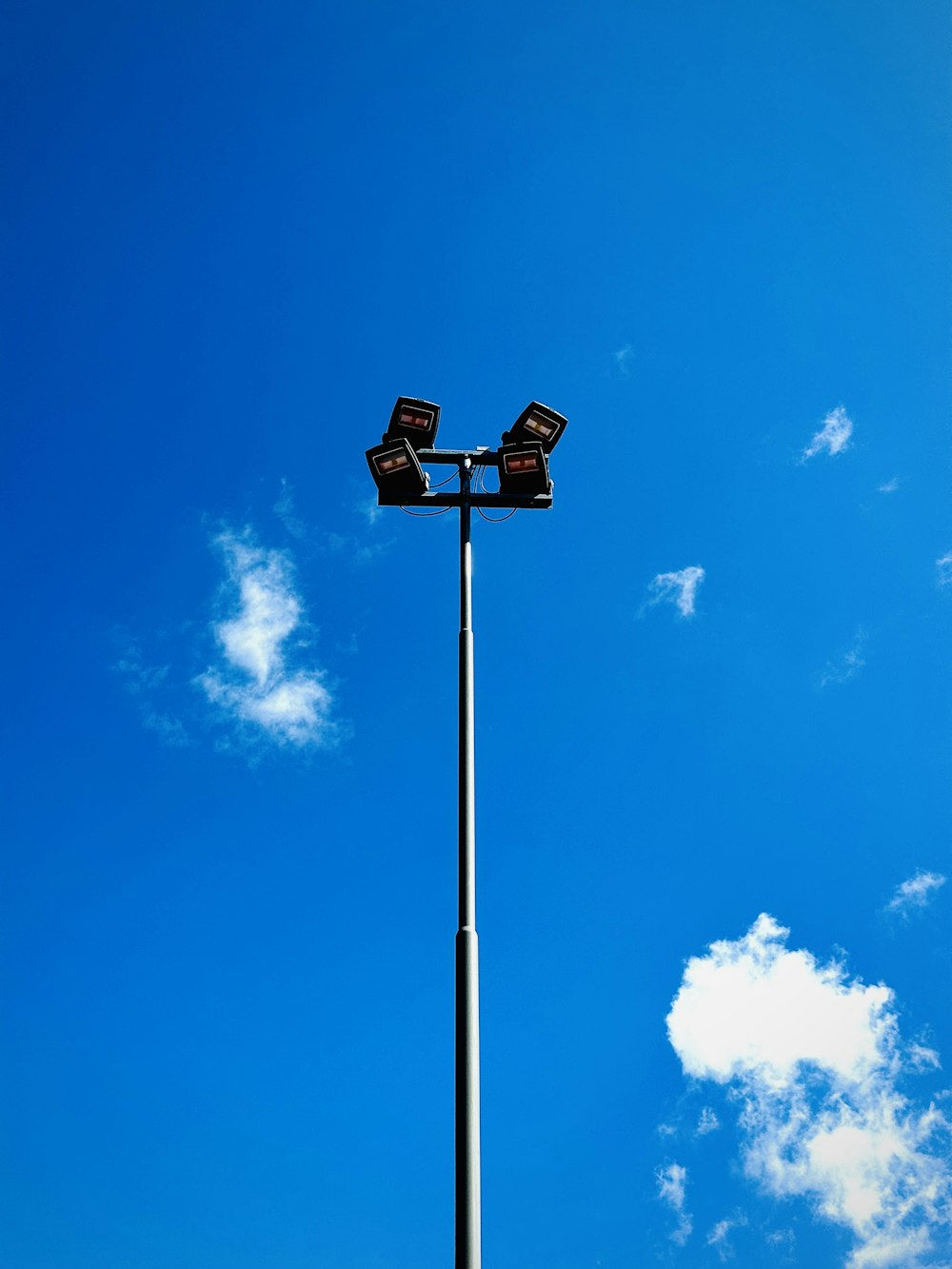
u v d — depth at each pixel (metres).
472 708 12.00
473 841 11.24
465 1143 9.63
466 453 13.59
